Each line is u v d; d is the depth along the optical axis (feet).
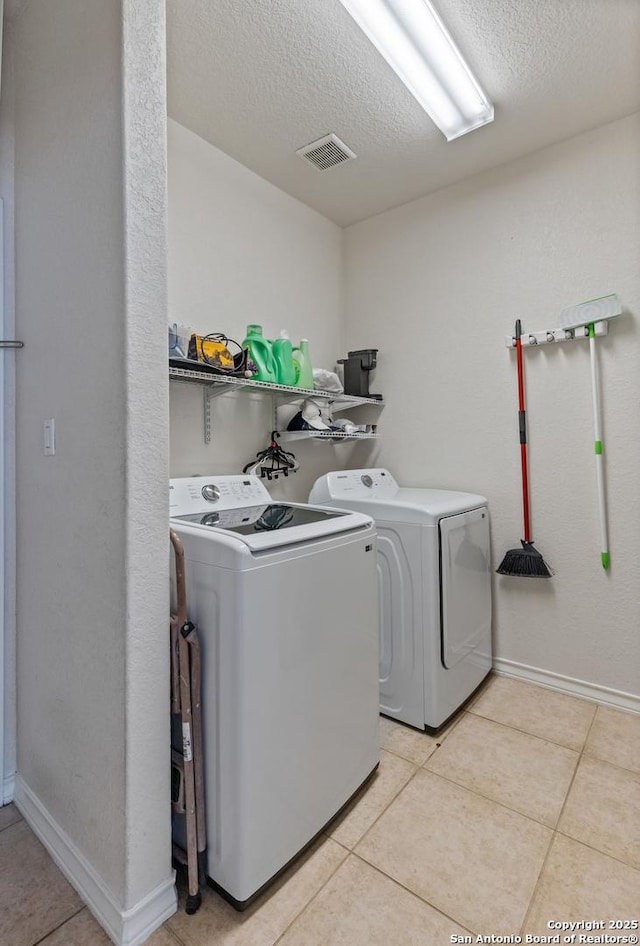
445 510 6.36
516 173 7.59
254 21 5.10
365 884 4.07
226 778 3.83
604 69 5.79
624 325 6.71
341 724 4.78
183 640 3.86
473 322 8.11
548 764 5.62
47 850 4.48
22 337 4.90
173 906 3.85
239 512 5.72
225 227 7.36
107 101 3.55
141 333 3.56
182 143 6.73
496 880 4.09
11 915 3.84
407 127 6.82
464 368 8.23
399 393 9.07
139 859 3.62
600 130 6.83
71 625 4.15
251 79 5.91
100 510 3.74
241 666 3.73
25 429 4.87
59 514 4.28
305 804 4.33
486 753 5.84
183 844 4.12
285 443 8.44
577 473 7.14
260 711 3.86
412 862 4.29
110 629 3.67
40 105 4.48
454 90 6.03
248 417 7.73
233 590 3.76
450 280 8.35
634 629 6.73
